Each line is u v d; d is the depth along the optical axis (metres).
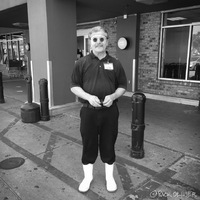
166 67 7.38
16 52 14.42
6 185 2.68
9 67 13.59
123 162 3.18
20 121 5.10
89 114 2.32
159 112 5.84
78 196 2.47
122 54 8.16
